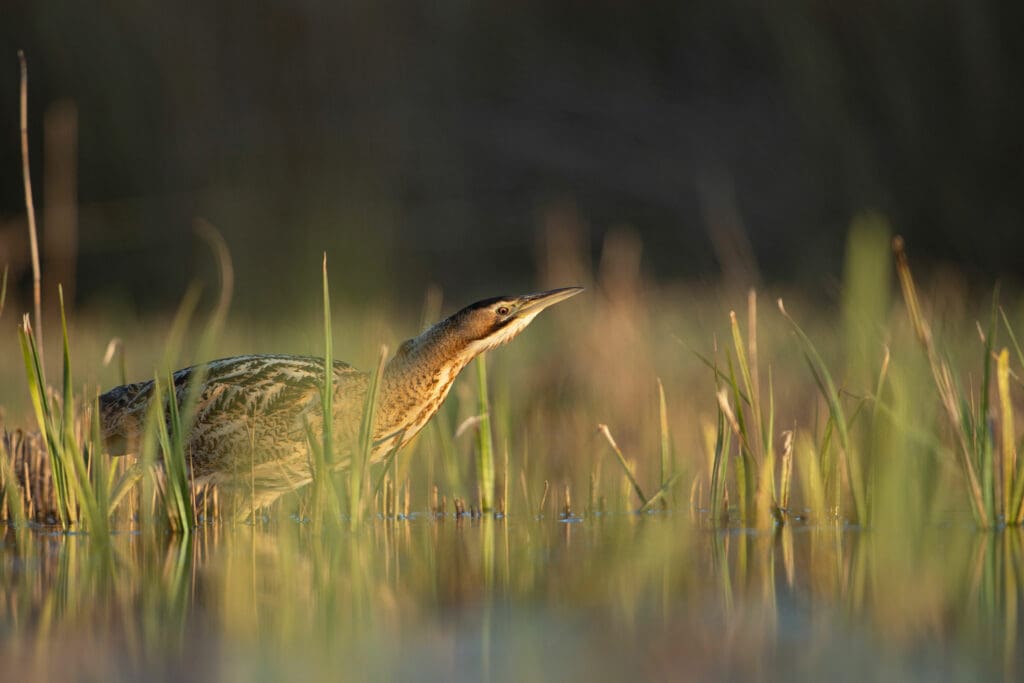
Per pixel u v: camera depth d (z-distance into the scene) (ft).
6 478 33.22
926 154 109.09
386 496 35.78
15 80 110.11
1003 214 105.50
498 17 134.72
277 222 112.47
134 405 34.60
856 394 37.04
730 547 29.55
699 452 42.63
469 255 122.11
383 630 21.94
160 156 112.27
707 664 19.69
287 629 21.99
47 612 23.29
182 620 22.66
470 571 26.86
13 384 52.13
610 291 55.83
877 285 33.32
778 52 118.42
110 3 112.98
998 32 107.86
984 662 19.74
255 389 33.78
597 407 48.21
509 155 130.93
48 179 106.52
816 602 23.79
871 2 111.04
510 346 56.65
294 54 118.62
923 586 25.00
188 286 108.37
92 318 94.79
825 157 114.62
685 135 131.95
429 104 126.93
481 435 35.63
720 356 56.49
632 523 33.68
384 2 123.85
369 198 116.16
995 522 31.89
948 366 33.86
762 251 116.98
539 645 20.86
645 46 137.28
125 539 31.42
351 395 34.35
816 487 33.12
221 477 34.58
